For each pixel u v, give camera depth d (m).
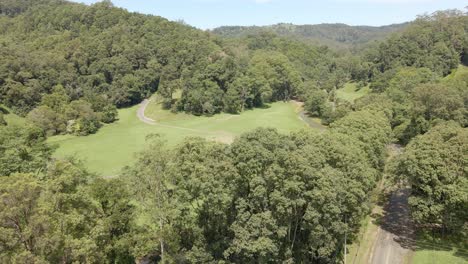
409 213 59.31
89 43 175.75
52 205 26.09
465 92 96.50
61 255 25.02
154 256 41.78
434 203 48.78
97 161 87.00
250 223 34.41
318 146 42.88
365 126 62.66
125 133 116.94
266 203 36.16
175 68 176.38
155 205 34.69
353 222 45.59
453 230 51.03
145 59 184.75
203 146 37.47
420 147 51.69
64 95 134.12
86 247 25.59
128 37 191.12
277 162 35.53
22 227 24.44
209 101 142.12
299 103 175.00
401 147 95.69
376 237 52.12
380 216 58.66
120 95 157.88
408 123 98.44
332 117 120.75
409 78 134.25
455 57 160.88
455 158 48.28
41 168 44.00
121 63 171.00
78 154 92.81
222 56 175.25
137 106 162.50
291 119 135.75
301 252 43.22
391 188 68.88
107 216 35.06
